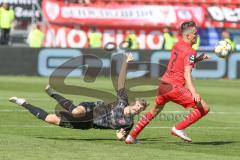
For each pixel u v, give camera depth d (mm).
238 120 38062
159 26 86250
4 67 71125
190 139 27531
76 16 84812
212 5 88188
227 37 83562
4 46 70938
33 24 81000
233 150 26094
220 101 49719
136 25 86062
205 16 87188
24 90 53938
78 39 84562
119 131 28125
